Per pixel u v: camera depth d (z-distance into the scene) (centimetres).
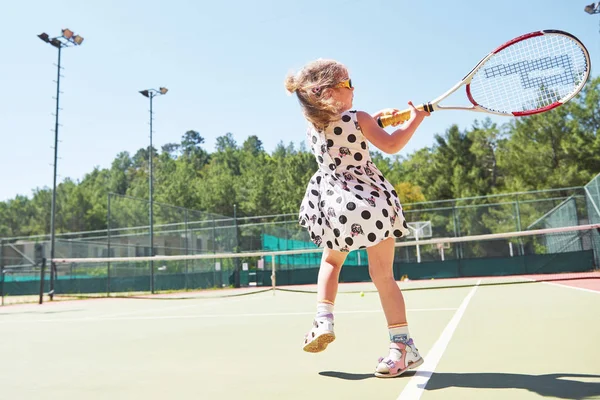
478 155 3684
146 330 370
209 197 5134
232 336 315
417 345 246
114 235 1739
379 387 162
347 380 175
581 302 434
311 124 197
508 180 3031
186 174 6281
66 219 5294
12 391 176
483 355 208
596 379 156
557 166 2639
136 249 1747
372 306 537
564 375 164
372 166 192
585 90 2628
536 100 258
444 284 1120
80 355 258
